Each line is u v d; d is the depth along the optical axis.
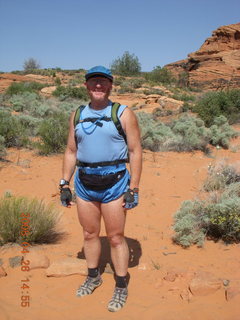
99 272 3.71
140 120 14.93
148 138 11.01
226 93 18.69
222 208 4.80
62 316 3.14
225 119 15.45
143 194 6.85
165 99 23.44
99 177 3.13
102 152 3.11
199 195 6.86
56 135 9.75
